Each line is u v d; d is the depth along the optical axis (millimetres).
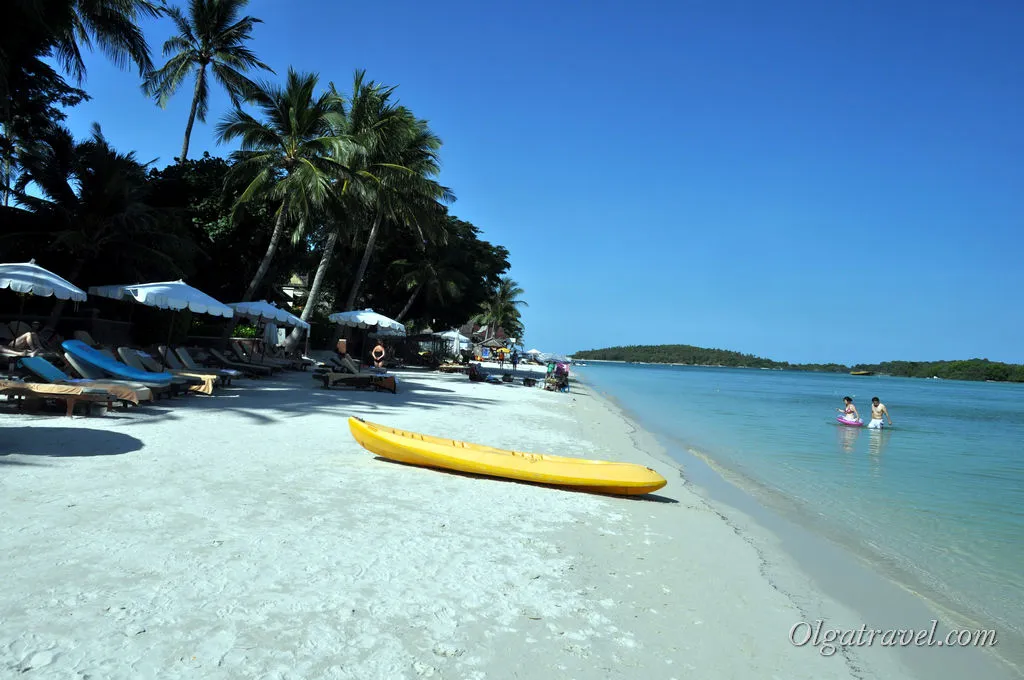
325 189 23656
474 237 47625
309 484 6734
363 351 36500
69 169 22359
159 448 7770
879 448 16453
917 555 6785
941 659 4254
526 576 4727
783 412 28188
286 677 3012
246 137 24547
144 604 3602
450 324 50156
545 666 3420
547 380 30125
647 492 8055
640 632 4016
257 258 31250
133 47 20531
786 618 4602
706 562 5648
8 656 2941
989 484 11383
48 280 11891
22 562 4020
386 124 29516
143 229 21609
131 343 23031
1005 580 6090
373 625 3652
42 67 21125
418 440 8188
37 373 9516
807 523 7848
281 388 16297
